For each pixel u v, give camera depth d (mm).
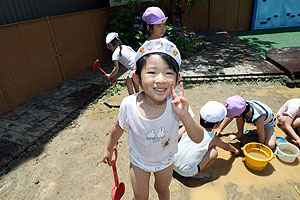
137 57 1390
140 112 1475
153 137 1495
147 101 1480
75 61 5410
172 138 1573
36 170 2652
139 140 1545
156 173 1702
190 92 4363
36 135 3189
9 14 4066
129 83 3783
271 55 5406
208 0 8523
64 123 3541
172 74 1336
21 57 4051
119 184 1926
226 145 2514
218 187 2303
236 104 2500
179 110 1324
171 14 7051
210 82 4684
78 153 2900
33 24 4207
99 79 5082
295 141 2883
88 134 3273
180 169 2332
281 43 7102
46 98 4305
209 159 2346
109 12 6465
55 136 3254
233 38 7574
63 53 5008
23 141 3076
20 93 4109
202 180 2396
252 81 4641
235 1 8609
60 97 4316
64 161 2773
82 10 6031
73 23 5180
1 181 2520
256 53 5984
